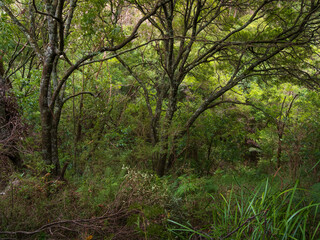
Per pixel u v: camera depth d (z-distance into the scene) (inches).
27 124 234.5
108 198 143.3
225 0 238.2
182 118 265.9
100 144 246.2
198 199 149.9
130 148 265.4
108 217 124.7
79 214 132.2
